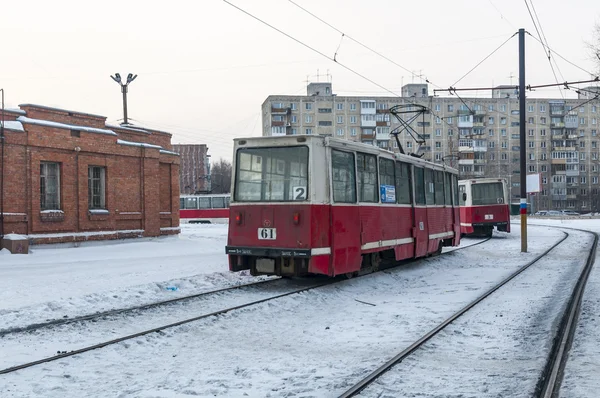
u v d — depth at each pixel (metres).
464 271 17.48
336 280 14.40
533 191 32.75
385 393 5.84
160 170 29.00
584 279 13.76
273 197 13.09
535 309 10.34
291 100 88.12
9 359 7.25
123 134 26.55
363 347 7.98
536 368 6.54
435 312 10.46
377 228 15.30
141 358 7.40
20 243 20.09
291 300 11.46
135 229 26.33
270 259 13.16
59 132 22.42
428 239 18.97
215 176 122.69
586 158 97.88
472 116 92.88
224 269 16.28
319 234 12.77
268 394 5.91
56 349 7.81
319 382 6.27
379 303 11.84
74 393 5.99
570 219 60.50
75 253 20.81
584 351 7.16
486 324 9.24
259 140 13.39
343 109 89.38
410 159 17.77
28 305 10.38
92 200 24.42
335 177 13.46
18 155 21.03
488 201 32.00
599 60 28.34
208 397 5.83
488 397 5.63
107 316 9.73
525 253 23.05
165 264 17.53
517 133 94.38
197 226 50.06
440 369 6.73
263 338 8.67
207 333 8.86
